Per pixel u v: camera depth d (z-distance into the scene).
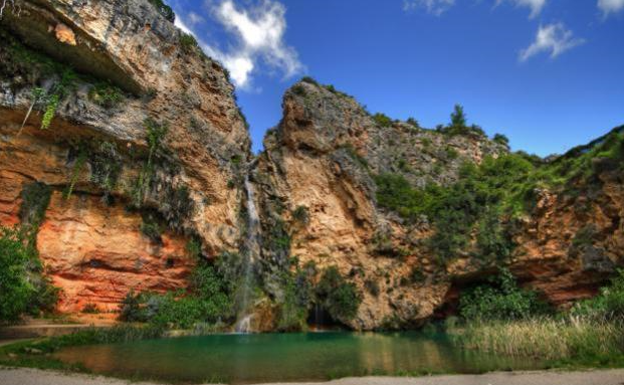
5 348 13.94
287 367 13.88
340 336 26.03
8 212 22.45
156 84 27.52
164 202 27.58
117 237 25.75
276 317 29.31
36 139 23.53
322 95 41.56
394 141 45.62
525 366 14.28
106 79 25.53
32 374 10.16
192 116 30.11
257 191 36.28
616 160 26.59
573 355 15.42
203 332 24.80
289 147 38.75
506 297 28.31
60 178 24.23
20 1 20.66
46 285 22.30
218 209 30.78
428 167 44.50
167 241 27.78
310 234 35.00
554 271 28.27
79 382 9.68
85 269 24.52
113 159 25.67
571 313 19.88
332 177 37.00
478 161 49.34
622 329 15.45
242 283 29.45
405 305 31.48
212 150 31.38
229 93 35.66
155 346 17.70
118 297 25.33
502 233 30.42
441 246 31.91
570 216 28.05
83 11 22.69
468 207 33.47
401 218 35.31
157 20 28.06
